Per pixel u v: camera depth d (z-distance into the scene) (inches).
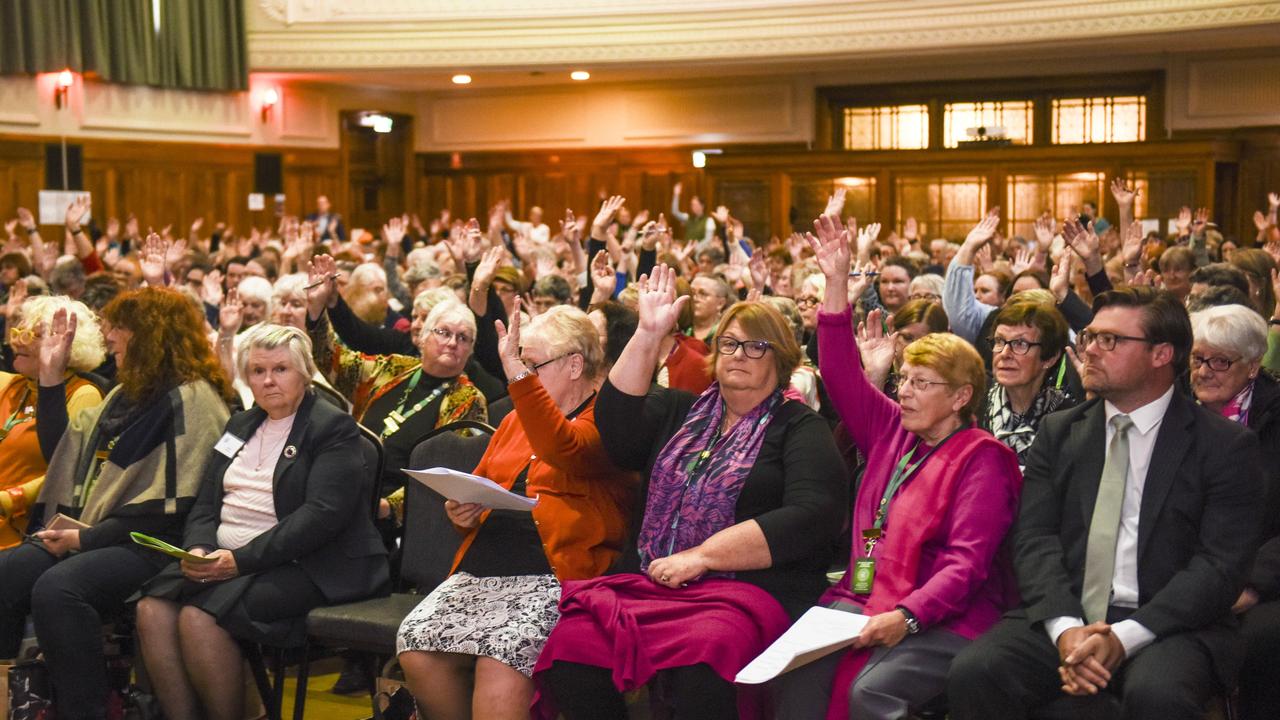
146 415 154.9
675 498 129.2
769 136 618.8
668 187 647.8
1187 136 543.2
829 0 526.3
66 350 160.4
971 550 119.7
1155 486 117.3
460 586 137.7
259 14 588.7
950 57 553.0
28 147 569.6
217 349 187.6
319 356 193.9
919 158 534.9
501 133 680.4
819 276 234.7
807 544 123.1
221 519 150.1
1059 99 570.3
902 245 448.8
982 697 112.0
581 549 135.1
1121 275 258.7
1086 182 510.0
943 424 126.8
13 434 166.6
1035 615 115.3
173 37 577.9
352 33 582.9
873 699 113.7
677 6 549.6
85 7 552.4
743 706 118.9
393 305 293.9
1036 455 124.9
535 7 566.3
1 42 539.8
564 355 140.5
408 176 697.0
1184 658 110.0
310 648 147.3
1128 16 480.1
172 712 146.3
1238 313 133.6
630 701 136.2
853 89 599.8
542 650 124.7
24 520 164.4
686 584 124.3
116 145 592.7
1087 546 118.3
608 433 131.2
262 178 634.8
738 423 130.7
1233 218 530.6
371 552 150.1
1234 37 487.5
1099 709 111.7
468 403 177.3
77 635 145.1
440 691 130.6
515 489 141.9
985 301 242.8
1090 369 119.9
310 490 146.5
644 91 647.1
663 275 132.3
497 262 198.8
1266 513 130.3
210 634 142.3
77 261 293.6
